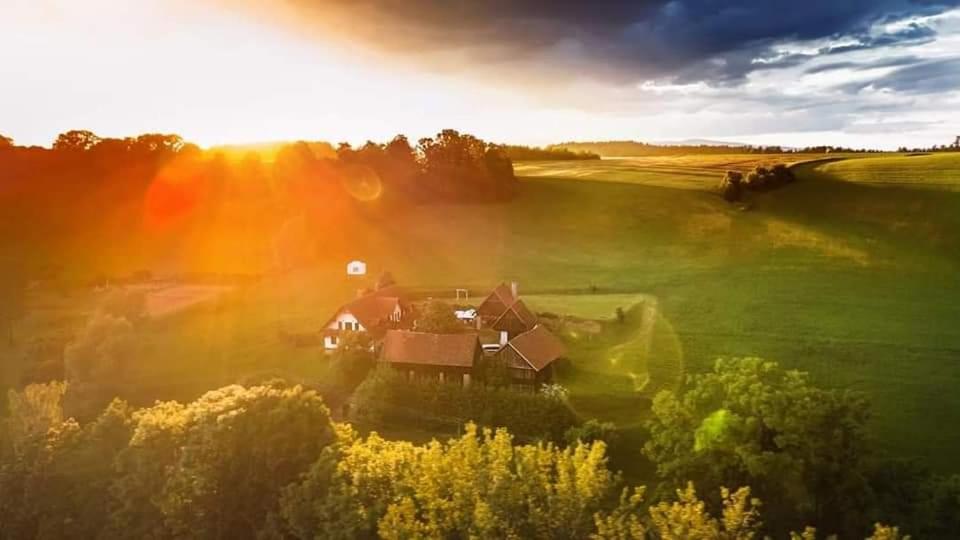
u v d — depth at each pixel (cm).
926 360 7519
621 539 3278
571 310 9488
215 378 8231
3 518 4759
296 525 4034
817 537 4547
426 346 7625
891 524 4500
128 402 7706
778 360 7700
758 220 13400
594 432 6059
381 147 17875
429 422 6825
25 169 19200
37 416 5897
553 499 3722
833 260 10919
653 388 7169
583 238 13550
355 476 4078
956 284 9625
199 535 4391
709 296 9831
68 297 11719
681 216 14200
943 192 12875
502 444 4141
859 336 8162
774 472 4481
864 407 4762
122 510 4553
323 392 7544
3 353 9344
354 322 8688
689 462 4881
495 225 14688
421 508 3906
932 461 5909
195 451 4472
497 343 8381
